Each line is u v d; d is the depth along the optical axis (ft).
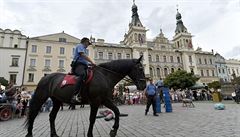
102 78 15.10
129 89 87.66
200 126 19.92
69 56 146.61
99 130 19.48
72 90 14.69
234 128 17.99
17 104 39.91
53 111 16.80
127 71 16.38
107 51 162.20
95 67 15.88
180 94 91.45
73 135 17.08
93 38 164.45
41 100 16.12
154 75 173.17
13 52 130.21
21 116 40.60
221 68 219.61
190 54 192.65
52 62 140.77
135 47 169.17
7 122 30.27
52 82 16.29
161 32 193.67
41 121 30.04
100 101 14.65
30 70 132.67
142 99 84.79
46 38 143.54
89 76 14.55
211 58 204.13
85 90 14.64
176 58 189.16
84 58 15.25
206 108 44.21
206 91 104.78
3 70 125.18
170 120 25.75
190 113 34.30
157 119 27.55
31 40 137.69
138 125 22.33
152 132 17.52
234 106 46.21
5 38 130.72
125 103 84.53
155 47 184.14
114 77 16.10
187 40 199.52
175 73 117.80
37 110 15.98
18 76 128.06
